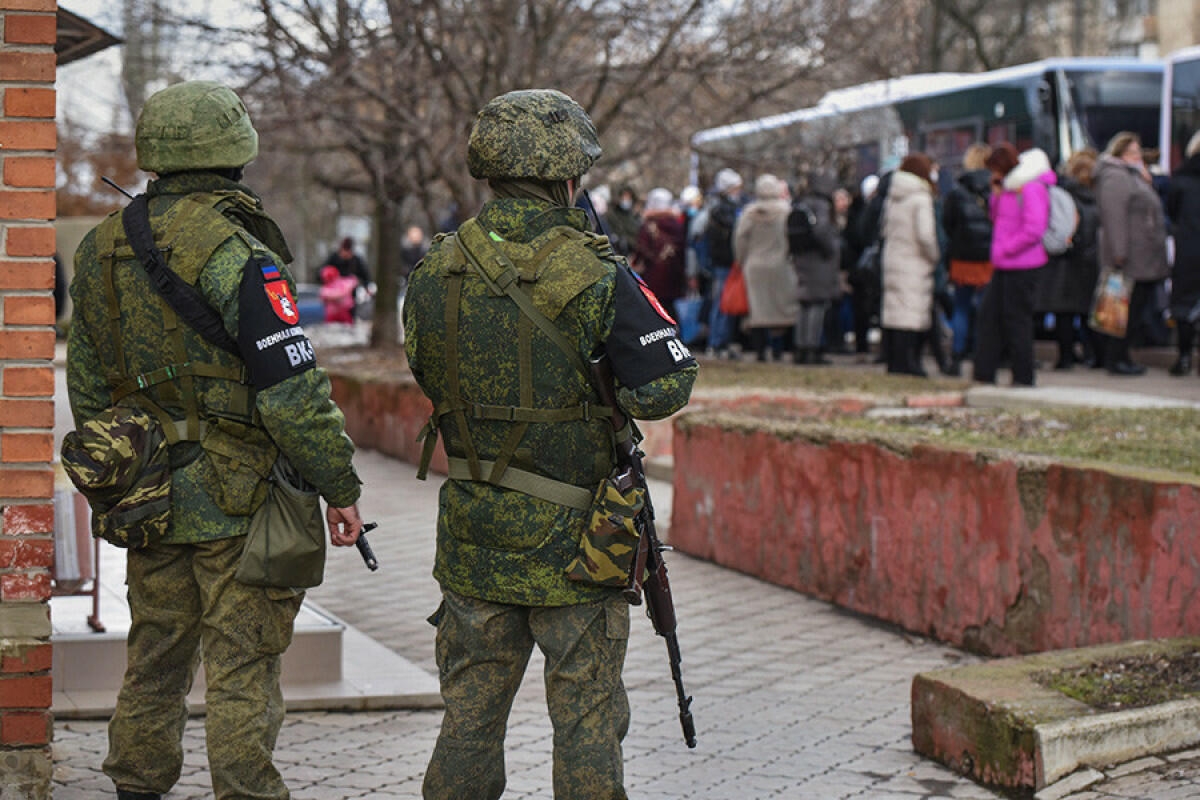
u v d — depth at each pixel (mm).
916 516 8242
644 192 21766
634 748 6285
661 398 4133
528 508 4180
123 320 4590
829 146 18359
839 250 18953
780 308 18609
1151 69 21266
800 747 6262
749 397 13008
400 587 9422
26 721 4977
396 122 16156
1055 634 7289
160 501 4543
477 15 15930
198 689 6492
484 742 4297
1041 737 5434
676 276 19672
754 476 9664
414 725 6465
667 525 10703
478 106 16188
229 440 4578
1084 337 17969
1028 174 14188
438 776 4297
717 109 17016
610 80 16625
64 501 6602
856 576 8758
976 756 5738
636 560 4211
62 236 26078
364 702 6645
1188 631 6559
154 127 4637
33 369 4938
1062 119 21078
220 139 4652
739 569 9852
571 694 4203
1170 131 20438
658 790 5738
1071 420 10383
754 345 19641
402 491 13000
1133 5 47562
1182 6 46094
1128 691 5809
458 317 4223
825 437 8977
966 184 15656
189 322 4527
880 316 17328
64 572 6555
